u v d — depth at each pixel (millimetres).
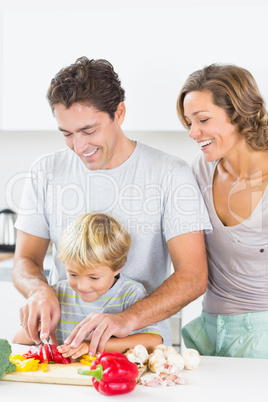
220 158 1832
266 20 2879
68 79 1536
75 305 1759
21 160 3631
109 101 1580
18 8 3084
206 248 1901
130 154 1796
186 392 1355
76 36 3035
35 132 3605
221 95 1744
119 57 3014
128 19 2988
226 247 1845
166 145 3492
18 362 1488
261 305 1824
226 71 1769
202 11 2924
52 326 1614
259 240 1813
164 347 1548
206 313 1945
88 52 3033
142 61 2998
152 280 1816
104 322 1506
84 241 1614
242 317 1818
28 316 1603
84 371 1334
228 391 1359
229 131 1792
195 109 1770
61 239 1702
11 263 3098
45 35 3055
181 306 1643
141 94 3020
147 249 1790
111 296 1729
